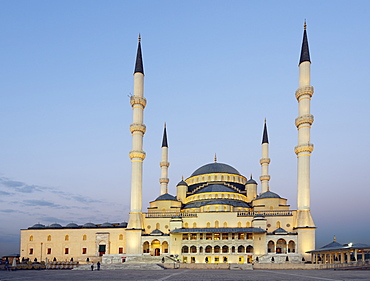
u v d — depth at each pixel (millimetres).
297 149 109688
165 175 154625
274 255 97375
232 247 105625
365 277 50750
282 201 123938
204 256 105750
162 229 116688
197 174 148500
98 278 51938
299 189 107188
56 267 98000
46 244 121562
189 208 124562
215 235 108125
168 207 125812
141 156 117875
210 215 115125
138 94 123812
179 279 48156
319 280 44938
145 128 122562
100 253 118375
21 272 74688
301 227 102375
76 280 47781
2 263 99188
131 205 114938
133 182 115875
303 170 107188
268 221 112500
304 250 100562
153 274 61500
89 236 120312
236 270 76562
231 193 127625
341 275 55750
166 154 157625
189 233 108562
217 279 47688
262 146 155125
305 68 113750
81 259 113375
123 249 117875
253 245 104875
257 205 121438
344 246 84625
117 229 119812
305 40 116062
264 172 152000
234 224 113375
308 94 112188
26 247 122125
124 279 49125
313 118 110688
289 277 51438
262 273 63219
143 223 117688
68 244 120562
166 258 99188
